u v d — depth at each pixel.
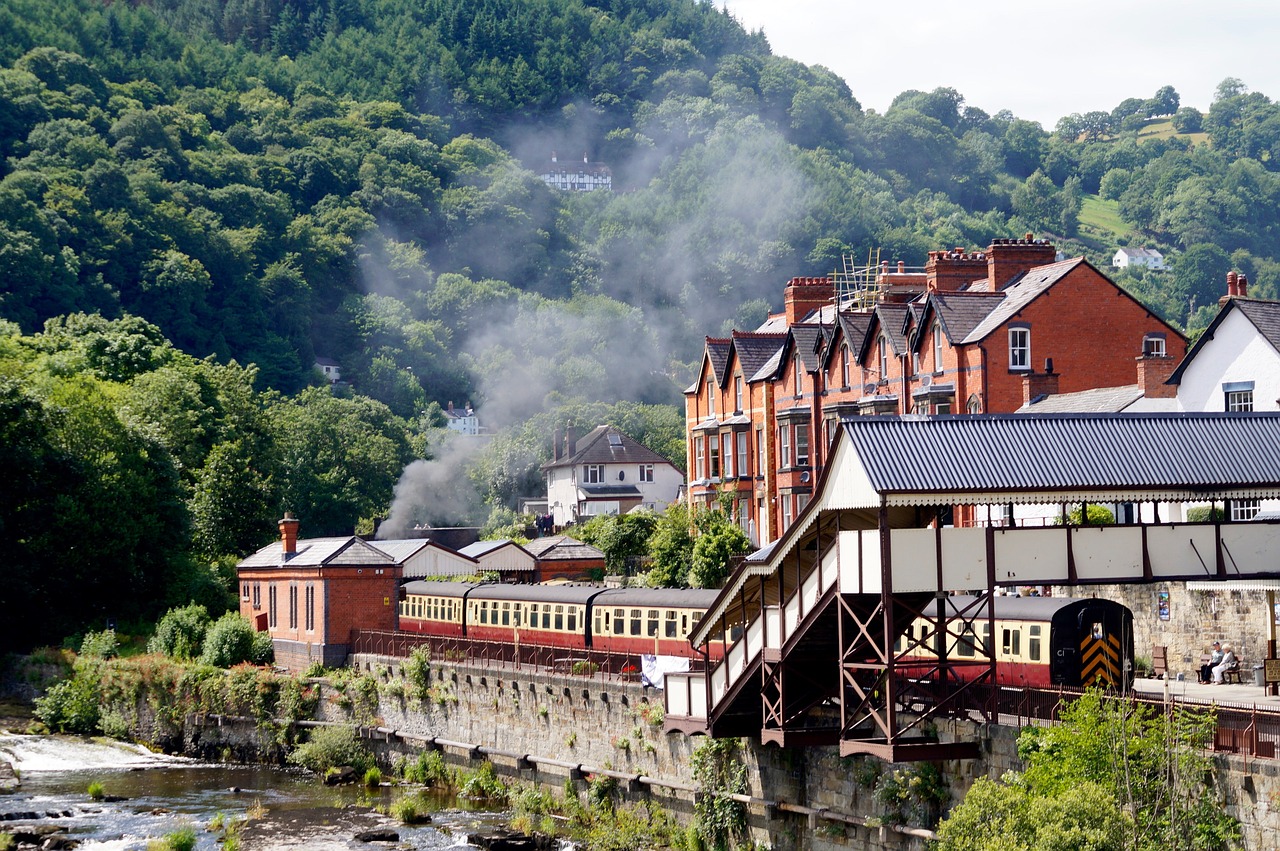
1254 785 28.95
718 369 85.50
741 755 43.78
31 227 188.88
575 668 53.25
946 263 79.00
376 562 72.31
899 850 37.12
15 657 81.75
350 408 177.62
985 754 34.56
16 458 84.38
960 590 34.84
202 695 68.75
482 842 47.81
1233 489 35.28
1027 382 64.31
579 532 98.06
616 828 47.19
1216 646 46.31
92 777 62.22
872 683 39.09
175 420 107.81
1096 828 29.00
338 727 64.44
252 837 49.88
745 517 82.81
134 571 88.25
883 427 34.94
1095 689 32.72
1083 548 35.72
